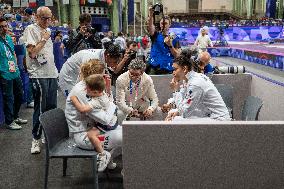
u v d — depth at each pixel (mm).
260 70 4594
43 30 3428
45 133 2330
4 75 4211
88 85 2453
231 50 7621
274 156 1860
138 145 1867
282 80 3545
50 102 3613
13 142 3949
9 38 4309
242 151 1856
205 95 2496
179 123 1834
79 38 3869
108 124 2537
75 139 2510
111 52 2949
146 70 4289
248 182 1899
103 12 20250
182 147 1860
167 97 3910
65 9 17516
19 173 3078
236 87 4039
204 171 1895
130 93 3256
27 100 5688
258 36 15734
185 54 2611
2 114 4664
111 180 2885
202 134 1837
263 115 3834
